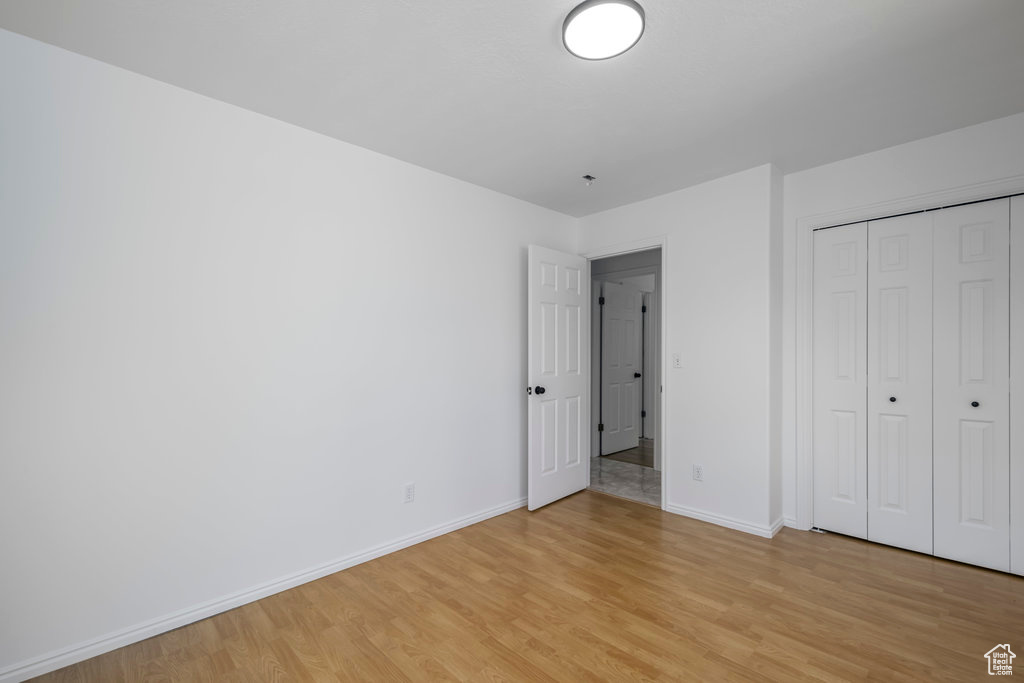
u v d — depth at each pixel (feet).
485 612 6.85
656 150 8.87
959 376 8.24
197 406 6.77
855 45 5.71
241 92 6.82
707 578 7.81
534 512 11.19
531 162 9.42
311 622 6.64
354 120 7.67
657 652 5.91
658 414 15.21
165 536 6.48
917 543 8.66
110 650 6.01
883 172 8.90
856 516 9.34
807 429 9.83
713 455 10.37
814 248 9.87
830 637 6.17
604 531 9.96
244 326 7.22
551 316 11.75
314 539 7.93
